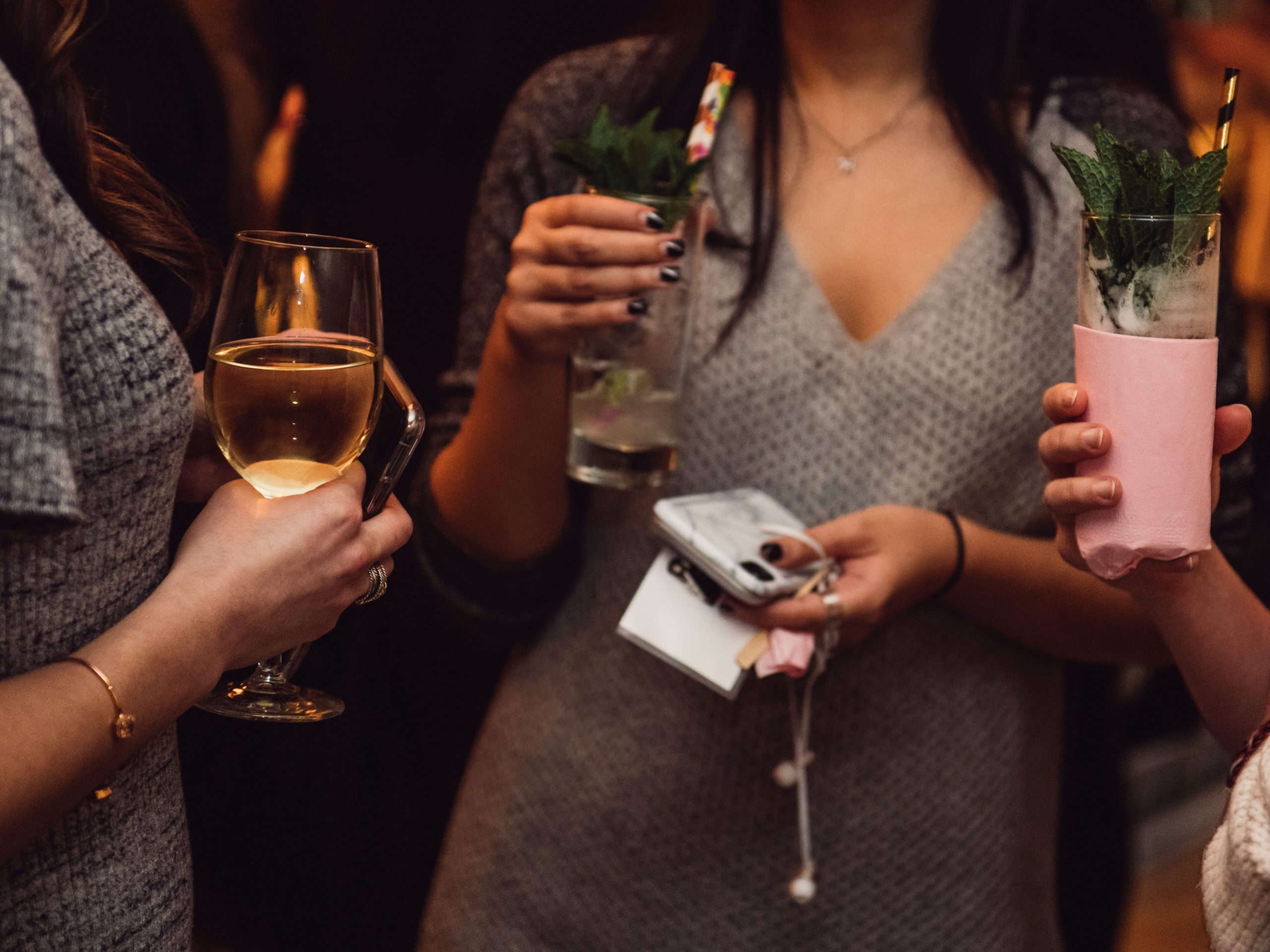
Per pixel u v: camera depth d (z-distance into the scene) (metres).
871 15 1.25
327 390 0.82
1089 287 0.84
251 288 0.82
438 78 2.20
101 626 0.78
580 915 1.31
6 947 0.75
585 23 2.22
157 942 0.85
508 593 1.36
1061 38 1.49
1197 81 2.37
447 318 2.33
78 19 0.81
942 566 1.20
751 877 1.28
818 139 1.31
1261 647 0.94
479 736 1.47
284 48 2.04
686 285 1.12
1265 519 2.35
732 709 1.26
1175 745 3.14
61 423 0.62
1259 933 0.70
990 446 1.26
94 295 0.73
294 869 2.05
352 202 2.24
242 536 0.82
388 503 0.97
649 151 1.09
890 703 1.26
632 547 1.32
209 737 1.91
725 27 1.32
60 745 0.68
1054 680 1.38
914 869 1.28
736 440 1.28
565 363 1.25
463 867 1.39
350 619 1.86
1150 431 0.82
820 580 1.16
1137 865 2.96
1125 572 0.86
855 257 1.28
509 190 1.40
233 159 1.96
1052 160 1.27
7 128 0.63
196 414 0.97
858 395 1.25
